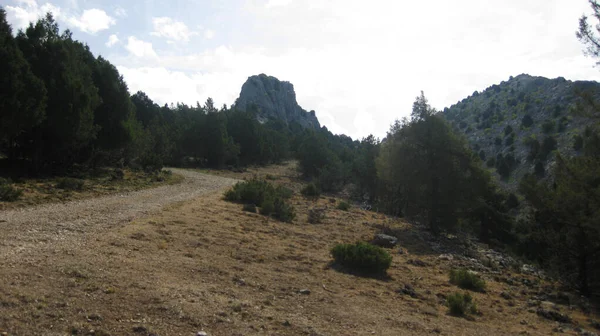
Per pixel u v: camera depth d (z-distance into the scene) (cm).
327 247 1539
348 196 4553
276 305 782
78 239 1098
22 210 1490
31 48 2766
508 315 986
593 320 1044
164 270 907
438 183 2434
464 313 933
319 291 938
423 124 2494
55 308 603
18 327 527
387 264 1243
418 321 805
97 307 630
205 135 6147
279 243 1480
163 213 1738
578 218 1496
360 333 684
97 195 2142
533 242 2230
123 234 1222
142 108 7244
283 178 5612
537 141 8756
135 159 4531
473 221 3322
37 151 2703
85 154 3422
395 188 3198
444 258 1706
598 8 1205
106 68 3584
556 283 1588
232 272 988
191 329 598
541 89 12988
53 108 2661
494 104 14838
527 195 1858
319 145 6072
